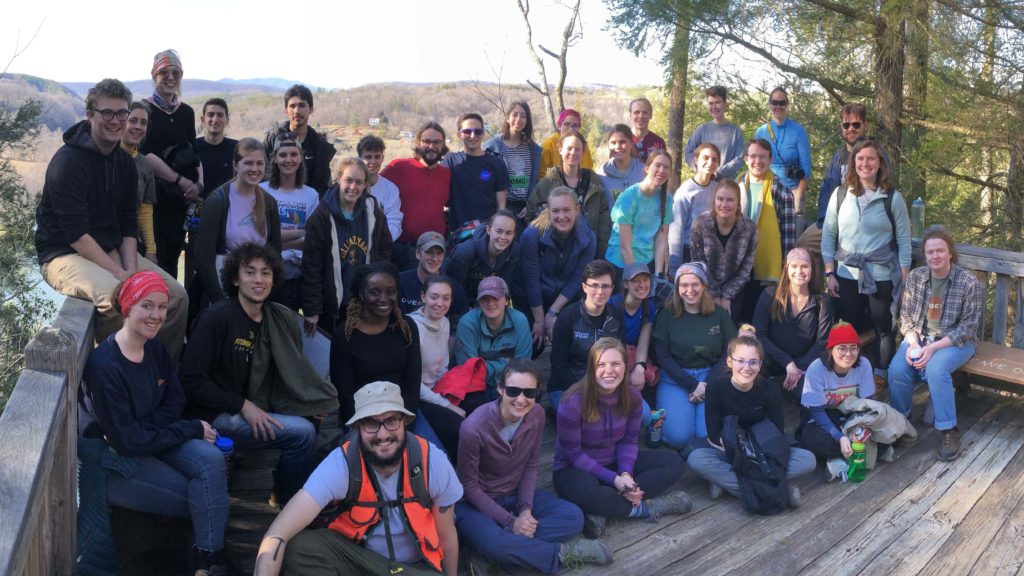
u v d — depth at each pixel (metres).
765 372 5.82
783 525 4.49
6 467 2.64
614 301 5.46
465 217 6.32
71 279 3.94
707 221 5.98
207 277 4.84
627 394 4.44
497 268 5.61
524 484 4.18
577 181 6.36
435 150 6.05
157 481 3.55
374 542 3.38
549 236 5.76
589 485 4.34
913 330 5.60
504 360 5.02
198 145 5.80
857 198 6.04
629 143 6.75
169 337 4.27
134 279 3.43
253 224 4.84
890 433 5.05
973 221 10.35
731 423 4.70
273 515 4.25
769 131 7.51
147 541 3.95
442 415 4.59
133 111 4.58
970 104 9.13
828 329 5.63
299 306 5.28
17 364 10.46
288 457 4.17
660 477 4.55
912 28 8.25
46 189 3.96
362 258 5.08
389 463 3.33
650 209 6.02
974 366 5.49
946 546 4.30
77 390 3.29
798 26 9.03
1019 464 5.25
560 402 4.48
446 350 4.91
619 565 4.05
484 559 4.02
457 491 3.50
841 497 4.82
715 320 5.36
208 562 3.58
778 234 6.34
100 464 3.49
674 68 9.42
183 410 4.06
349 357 4.32
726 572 4.02
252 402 4.12
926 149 9.29
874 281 6.07
